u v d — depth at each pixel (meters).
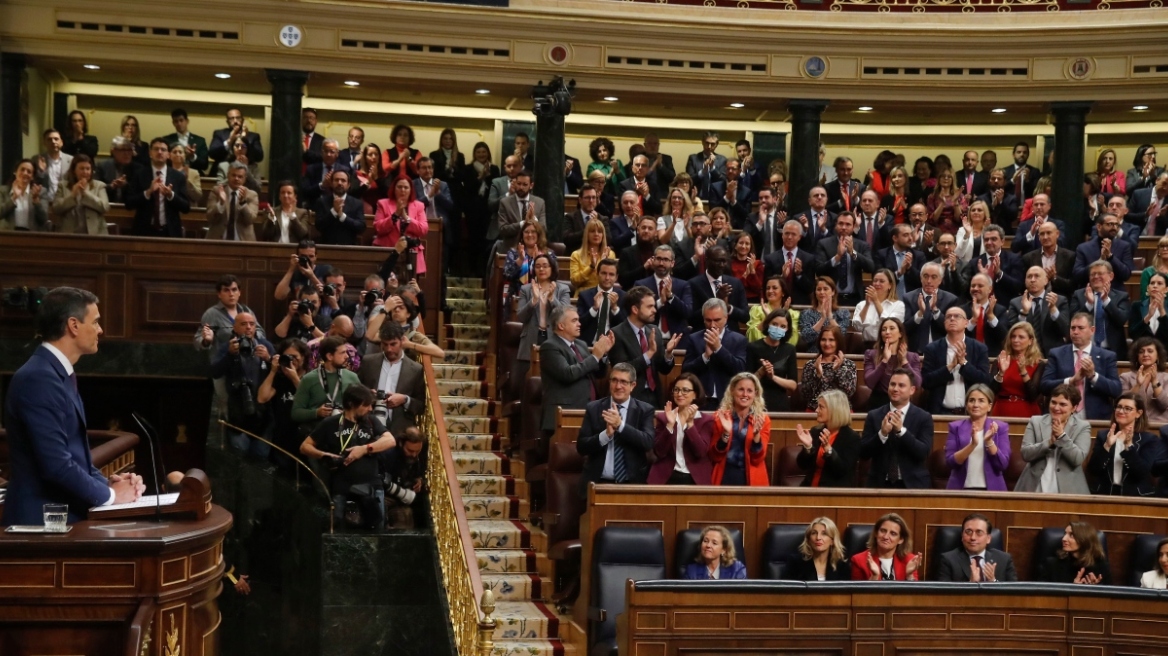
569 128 17.33
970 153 14.89
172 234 12.40
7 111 13.99
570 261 11.42
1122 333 10.48
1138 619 6.39
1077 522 7.64
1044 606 6.48
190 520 4.86
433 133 16.94
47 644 4.44
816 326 10.23
